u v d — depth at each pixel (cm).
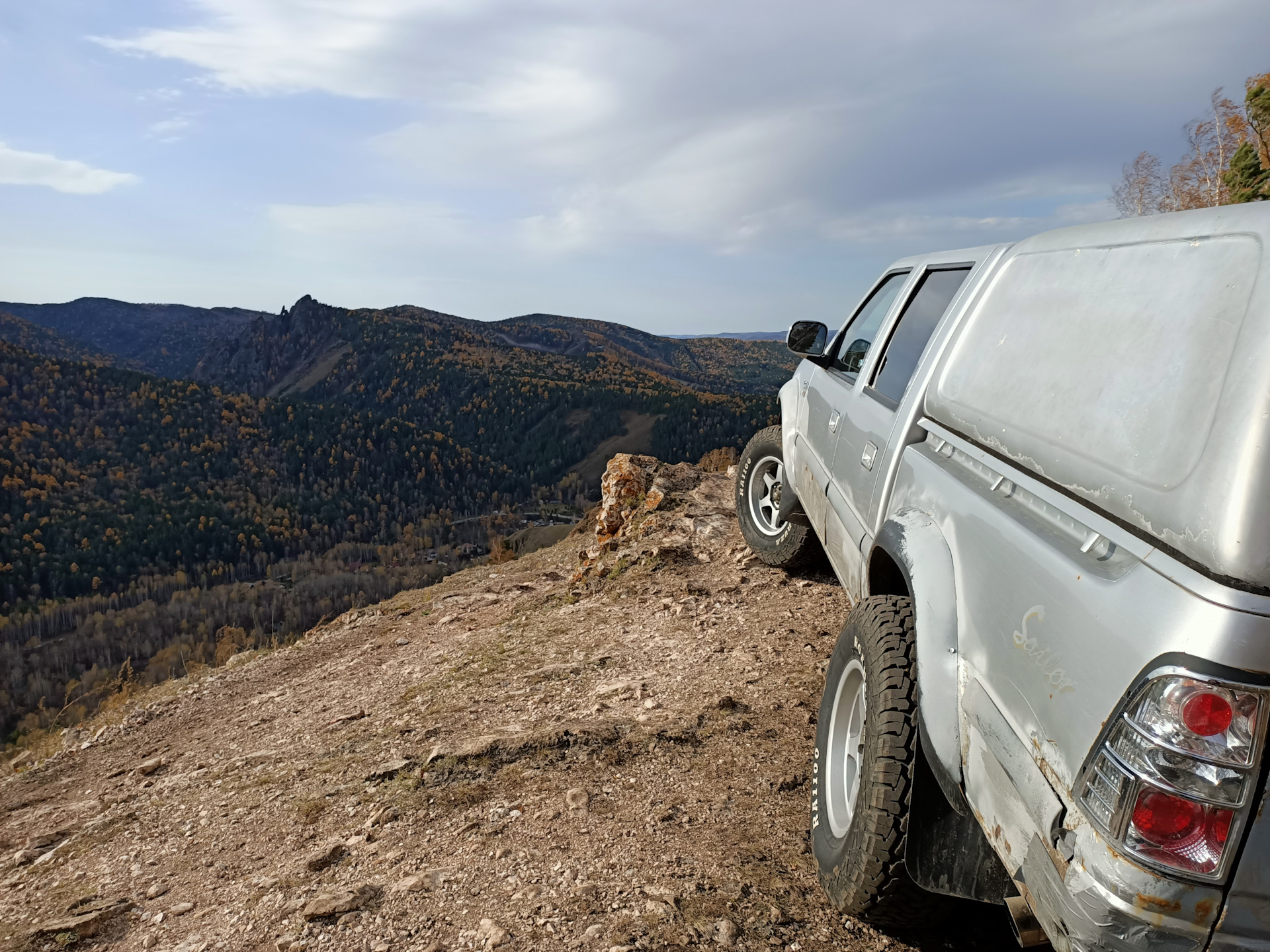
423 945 237
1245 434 111
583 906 243
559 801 317
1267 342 114
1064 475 154
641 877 255
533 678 477
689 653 465
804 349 432
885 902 196
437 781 354
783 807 292
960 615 181
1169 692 109
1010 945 212
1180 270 144
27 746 728
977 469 201
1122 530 132
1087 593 132
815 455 390
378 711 505
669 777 325
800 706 371
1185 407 126
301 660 750
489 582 943
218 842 362
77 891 345
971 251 270
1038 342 189
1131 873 112
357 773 394
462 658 577
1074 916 121
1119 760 114
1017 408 185
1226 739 105
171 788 462
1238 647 103
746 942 218
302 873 303
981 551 177
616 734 365
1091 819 119
